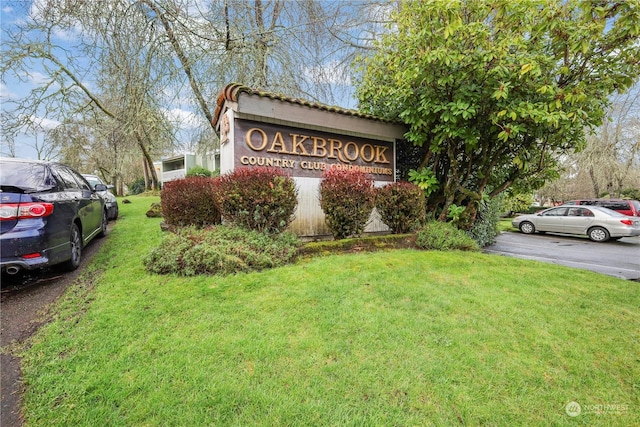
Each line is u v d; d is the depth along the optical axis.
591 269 5.47
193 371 1.84
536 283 3.66
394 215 5.52
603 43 4.19
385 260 4.24
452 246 5.28
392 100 5.79
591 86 4.46
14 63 8.05
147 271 3.58
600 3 3.78
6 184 3.15
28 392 1.71
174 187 5.62
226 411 1.56
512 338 2.36
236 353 2.02
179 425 1.48
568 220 10.62
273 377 1.81
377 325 2.44
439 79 4.66
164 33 7.25
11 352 2.09
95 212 5.18
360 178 4.96
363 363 1.96
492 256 4.97
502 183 6.32
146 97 7.53
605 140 17.38
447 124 5.12
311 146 5.49
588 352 2.21
